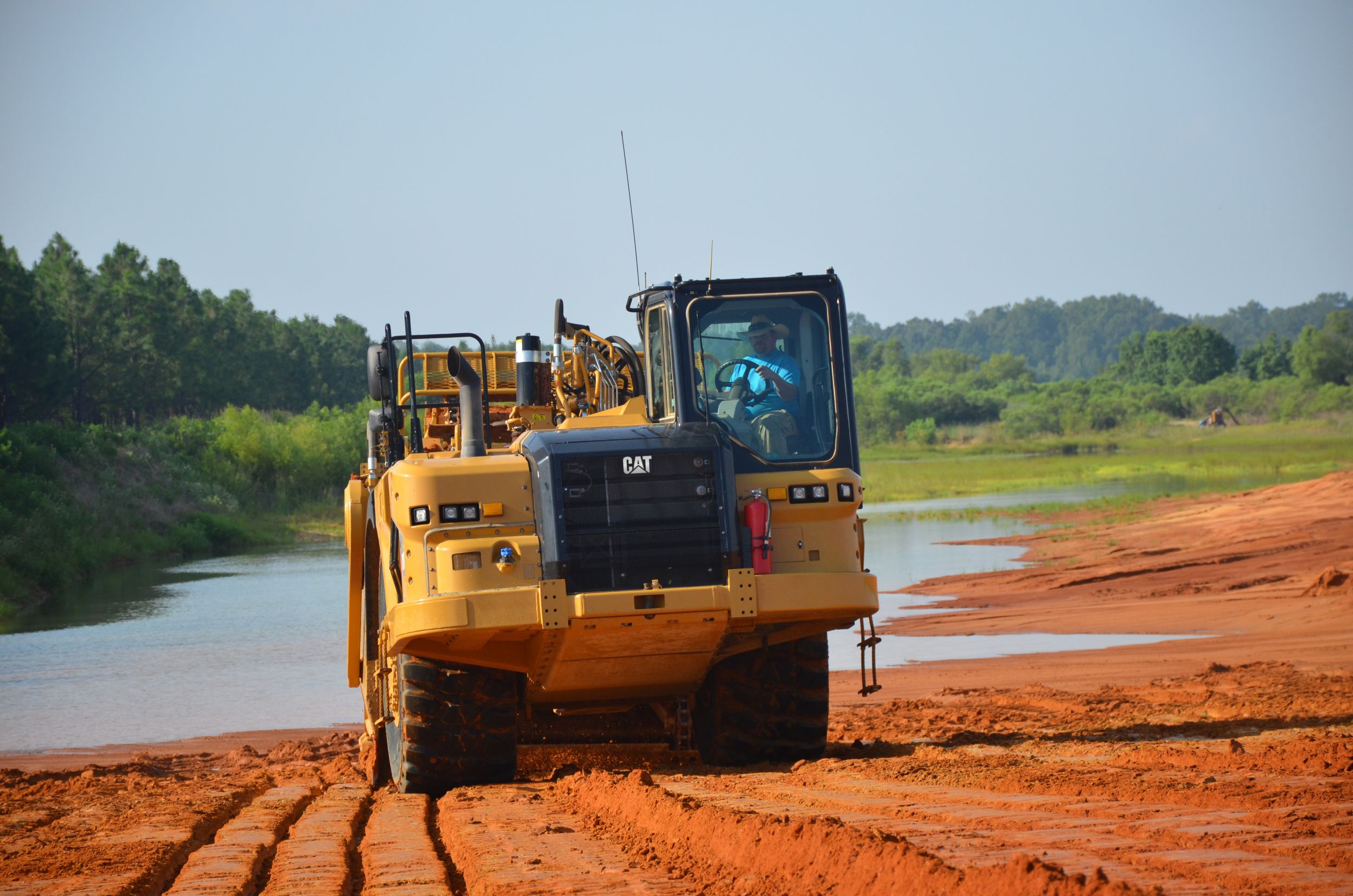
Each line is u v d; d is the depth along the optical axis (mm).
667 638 25875
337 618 79688
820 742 29312
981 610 71688
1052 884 11930
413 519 25531
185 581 113375
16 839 23453
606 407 31125
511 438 32906
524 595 24969
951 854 14781
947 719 38188
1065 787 20609
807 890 14266
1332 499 112250
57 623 83375
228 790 30828
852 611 26219
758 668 28859
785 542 26578
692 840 17891
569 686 27406
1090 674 47562
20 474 143875
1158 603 67062
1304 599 61125
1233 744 23688
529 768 32625
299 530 178250
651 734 32062
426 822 23172
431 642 26188
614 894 14891
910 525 137375
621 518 25453
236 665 61969
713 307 27141
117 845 21266
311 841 21766
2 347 194250
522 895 15070
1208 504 125312
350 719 47938
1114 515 127938
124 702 52656
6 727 47938
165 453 191500
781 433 27016
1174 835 15516
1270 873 13023
